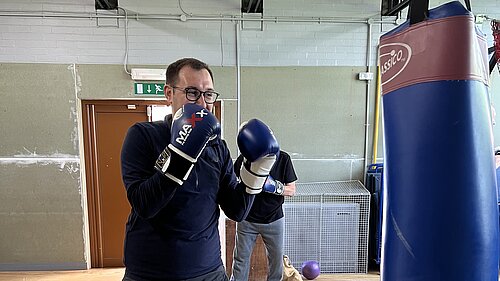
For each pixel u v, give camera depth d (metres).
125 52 3.57
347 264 3.59
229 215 1.42
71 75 3.56
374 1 3.66
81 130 3.69
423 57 0.76
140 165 1.23
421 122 0.75
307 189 3.65
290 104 3.73
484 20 3.61
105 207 3.84
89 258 3.84
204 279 1.32
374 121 3.78
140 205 1.10
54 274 3.68
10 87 3.55
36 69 3.54
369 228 3.65
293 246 3.57
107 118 3.74
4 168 3.63
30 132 3.61
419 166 0.75
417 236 0.75
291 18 3.63
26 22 3.50
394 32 0.83
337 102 3.75
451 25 0.73
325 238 3.57
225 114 3.70
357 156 3.82
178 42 3.61
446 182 0.72
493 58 1.27
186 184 1.26
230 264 3.40
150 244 1.25
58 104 3.59
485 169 0.73
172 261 1.26
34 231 3.72
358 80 3.74
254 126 1.24
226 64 3.66
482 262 0.73
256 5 3.60
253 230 2.84
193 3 3.58
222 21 3.60
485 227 0.73
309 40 3.68
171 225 1.25
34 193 3.68
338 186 3.73
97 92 3.60
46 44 3.53
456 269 0.72
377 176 3.62
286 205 3.53
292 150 3.79
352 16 3.67
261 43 3.66
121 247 3.89
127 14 3.53
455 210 0.72
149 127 1.29
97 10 3.53
